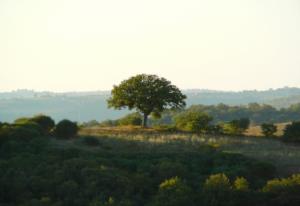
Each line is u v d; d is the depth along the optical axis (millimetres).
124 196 67250
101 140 100812
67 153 84812
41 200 62375
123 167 79812
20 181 68750
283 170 85500
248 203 69250
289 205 69812
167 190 67000
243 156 89312
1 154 83000
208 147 97000
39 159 79500
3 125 97938
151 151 93000
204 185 70938
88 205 64625
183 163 83938
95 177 70812
